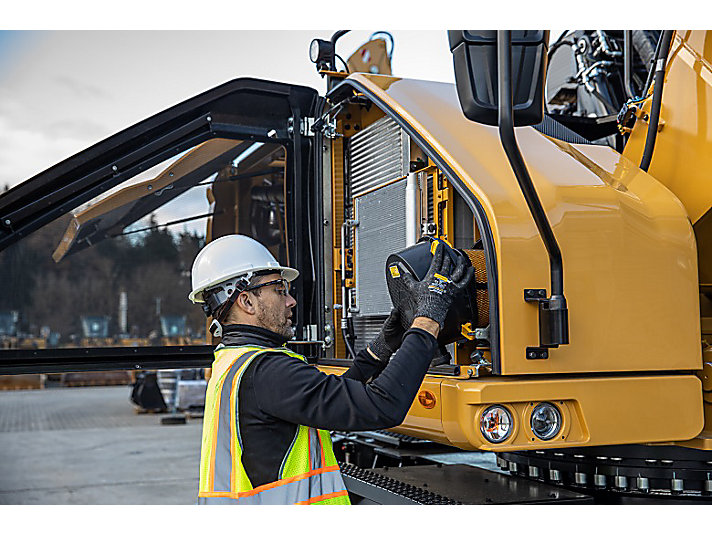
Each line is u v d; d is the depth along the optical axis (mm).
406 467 3271
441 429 2254
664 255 2383
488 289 2191
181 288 7684
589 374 2293
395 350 2414
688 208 2762
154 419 13250
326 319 3686
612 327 2283
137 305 7242
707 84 2760
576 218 2295
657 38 3752
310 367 2020
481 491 2691
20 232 3502
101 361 3477
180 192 3680
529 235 2203
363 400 1920
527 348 2162
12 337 3811
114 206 3600
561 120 3643
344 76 3736
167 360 3580
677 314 2373
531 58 1950
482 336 2309
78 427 12312
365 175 3551
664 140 2900
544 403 2189
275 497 1991
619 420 2242
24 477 8305
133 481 8086
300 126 3758
